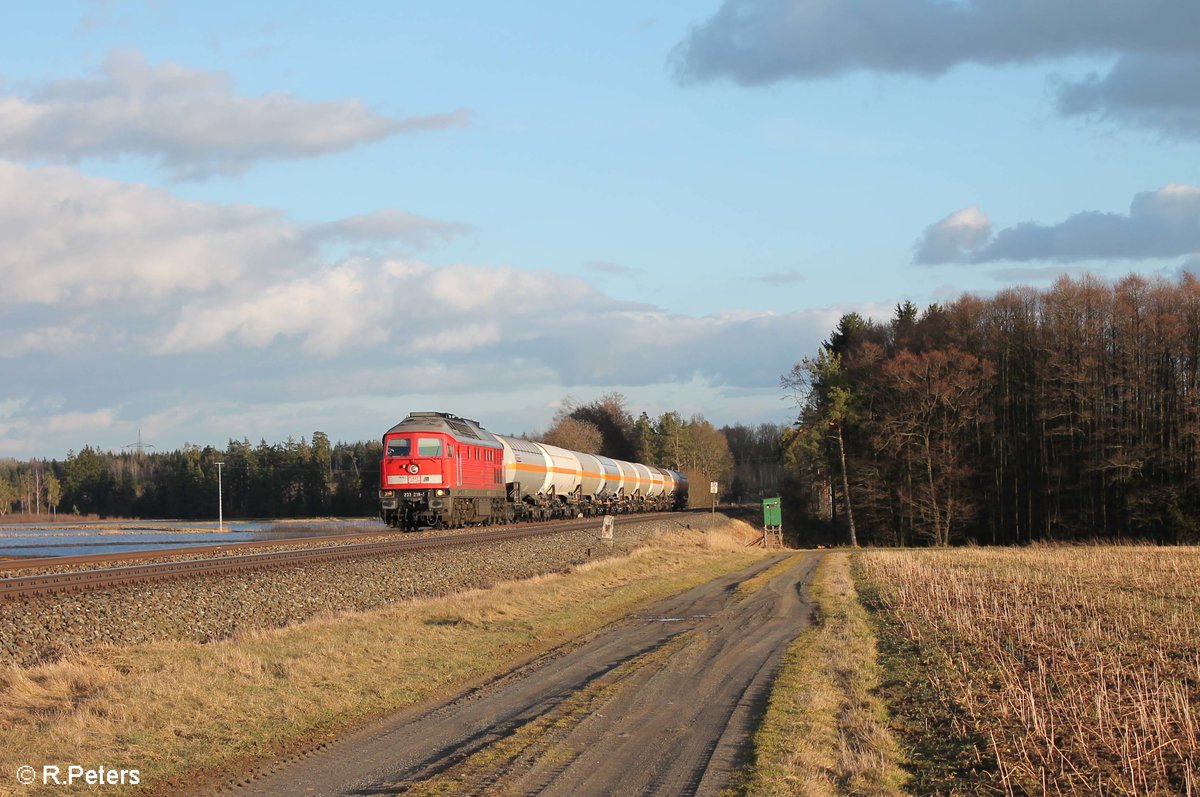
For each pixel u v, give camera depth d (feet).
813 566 160.15
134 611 76.84
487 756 41.63
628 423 553.23
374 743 44.80
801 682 57.98
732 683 58.03
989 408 272.72
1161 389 241.14
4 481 606.14
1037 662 62.69
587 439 489.26
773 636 78.54
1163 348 237.25
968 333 285.43
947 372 273.75
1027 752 42.57
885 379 284.41
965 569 139.85
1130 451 239.71
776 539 264.11
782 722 47.67
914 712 50.90
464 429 186.19
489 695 55.42
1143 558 157.58
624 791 36.83
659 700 53.16
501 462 207.00
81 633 68.44
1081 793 37.55
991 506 271.69
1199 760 41.73
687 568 150.20
